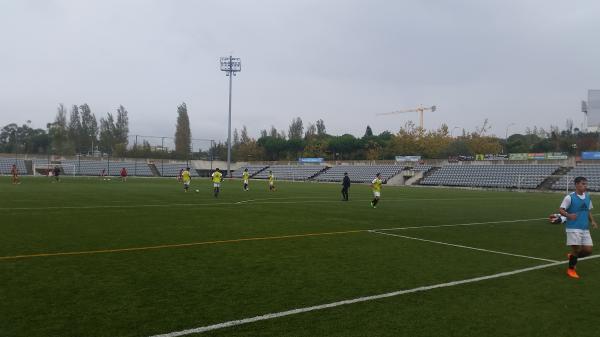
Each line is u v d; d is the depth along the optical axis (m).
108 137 103.00
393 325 5.17
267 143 94.75
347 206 22.27
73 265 7.94
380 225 14.62
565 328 5.21
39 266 7.81
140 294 6.20
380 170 65.06
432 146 80.38
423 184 57.00
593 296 6.56
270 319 5.28
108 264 8.08
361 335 4.82
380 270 7.98
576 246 7.79
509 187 47.84
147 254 9.08
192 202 22.67
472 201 27.98
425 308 5.84
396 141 83.00
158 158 85.31
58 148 91.00
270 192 33.72
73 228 12.62
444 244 11.05
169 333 4.77
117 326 4.95
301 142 93.00
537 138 94.25
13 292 6.18
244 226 13.73
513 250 10.36
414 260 8.96
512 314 5.67
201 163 86.94
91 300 5.88
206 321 5.16
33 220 14.24
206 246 10.12
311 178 71.56
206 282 6.92
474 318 5.49
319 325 5.11
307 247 10.26
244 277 7.29
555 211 21.06
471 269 8.22
